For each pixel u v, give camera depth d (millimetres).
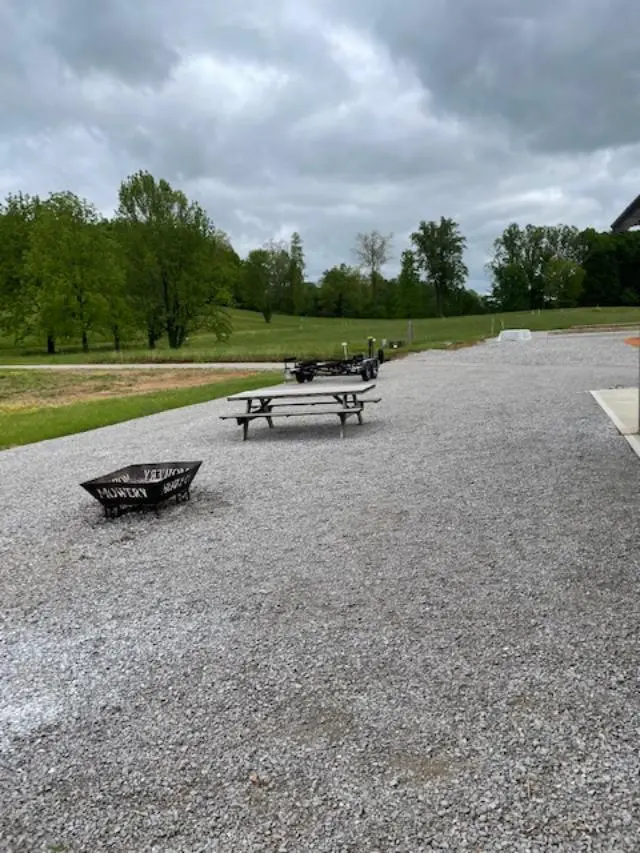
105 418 11820
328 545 4516
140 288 45031
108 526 5289
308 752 2354
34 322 46719
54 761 2400
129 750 2434
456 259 83312
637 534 4379
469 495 5512
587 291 89375
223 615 3535
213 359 30141
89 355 37312
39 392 19578
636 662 2822
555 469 6246
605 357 20984
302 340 47844
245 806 2113
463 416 9844
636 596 3465
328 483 6207
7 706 2777
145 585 4027
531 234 88375
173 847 1968
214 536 4871
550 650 2959
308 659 3008
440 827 1972
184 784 2234
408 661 2936
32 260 46031
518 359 21547
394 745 2361
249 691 2775
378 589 3738
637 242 89562
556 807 2020
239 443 8672
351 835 1965
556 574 3797
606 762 2205
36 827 2086
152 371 26062
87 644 3301
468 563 4039
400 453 7375
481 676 2775
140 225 44000
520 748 2301
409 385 14836
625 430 7965
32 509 5941
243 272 78062
